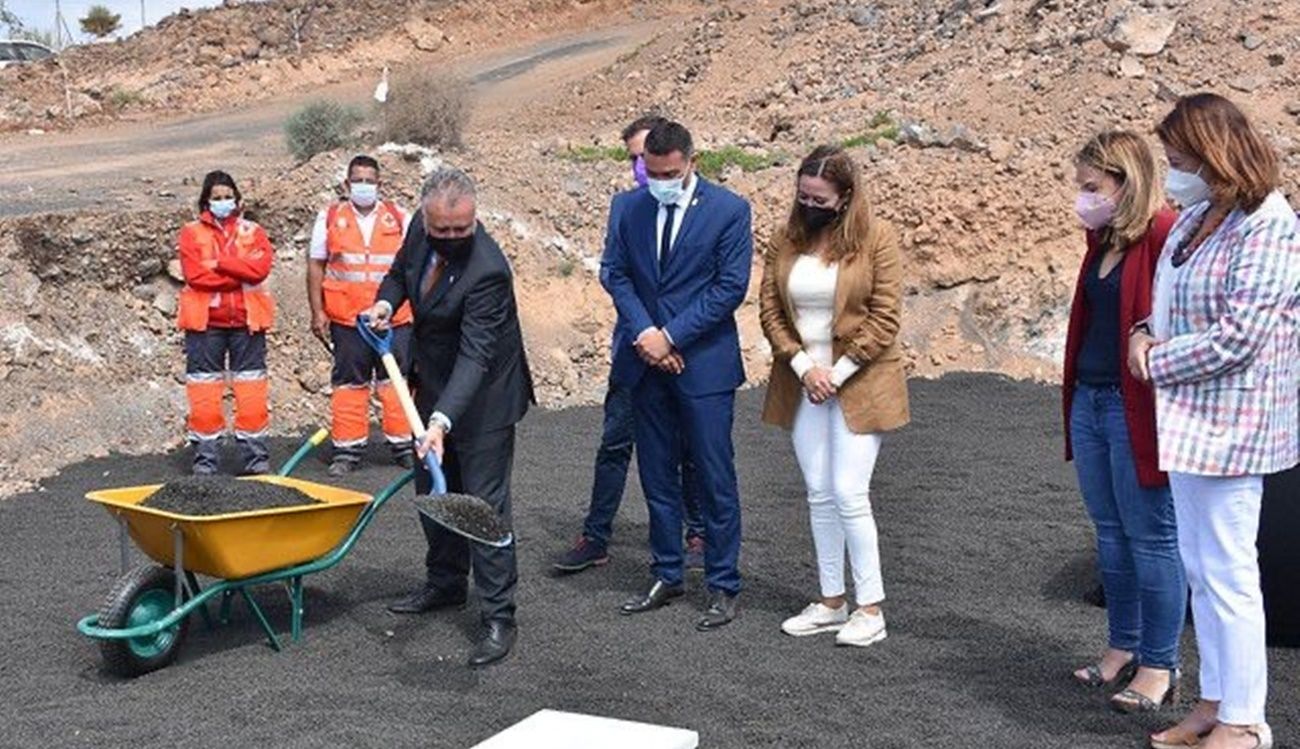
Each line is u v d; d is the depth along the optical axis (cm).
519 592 749
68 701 605
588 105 2305
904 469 1007
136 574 625
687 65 2311
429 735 563
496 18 3294
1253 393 493
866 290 628
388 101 1714
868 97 1831
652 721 577
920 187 1466
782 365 662
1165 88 1616
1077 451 584
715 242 660
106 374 1178
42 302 1191
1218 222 500
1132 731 559
